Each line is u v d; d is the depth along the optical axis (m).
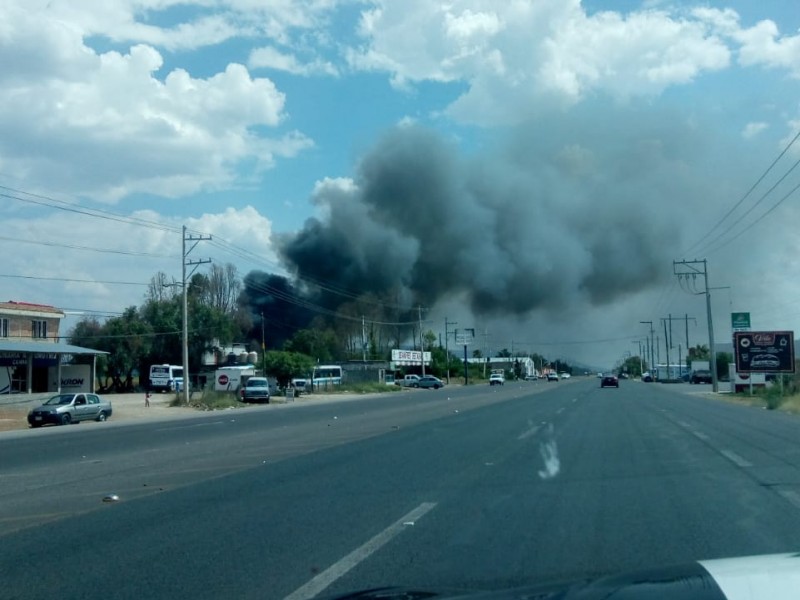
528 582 8.93
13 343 67.94
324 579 9.27
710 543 10.74
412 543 11.09
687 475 17.31
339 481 17.34
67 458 25.20
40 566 10.23
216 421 45.31
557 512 13.20
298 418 45.00
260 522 12.84
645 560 9.86
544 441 25.80
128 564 10.23
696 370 118.12
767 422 33.56
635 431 29.16
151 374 97.88
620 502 14.05
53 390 70.25
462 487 16.11
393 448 24.42
